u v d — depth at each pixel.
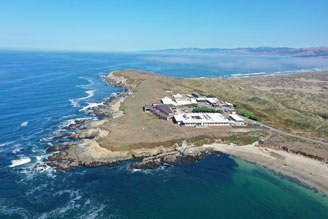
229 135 109.88
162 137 104.19
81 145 97.12
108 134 105.94
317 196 73.94
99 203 69.12
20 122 123.00
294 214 66.88
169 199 71.81
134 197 72.12
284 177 83.25
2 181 76.81
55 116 134.38
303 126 125.12
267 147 103.31
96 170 84.62
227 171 86.50
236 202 71.31
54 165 86.00
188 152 97.69
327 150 99.12
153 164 89.38
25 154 92.62
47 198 70.31
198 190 76.25
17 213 64.38
